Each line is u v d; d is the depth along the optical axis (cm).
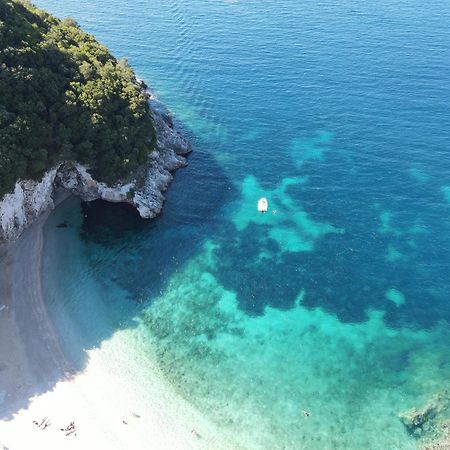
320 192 7131
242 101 9244
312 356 4997
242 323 5291
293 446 4272
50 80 5891
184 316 5331
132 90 6762
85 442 4188
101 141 6103
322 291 5700
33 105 5634
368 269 5981
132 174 6481
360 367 4906
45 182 6078
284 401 4594
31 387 4525
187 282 5731
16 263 5609
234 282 5762
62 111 5878
